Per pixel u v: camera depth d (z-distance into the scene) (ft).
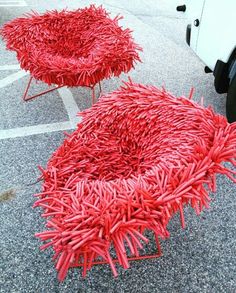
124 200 3.59
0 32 8.73
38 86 10.52
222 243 5.88
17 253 5.59
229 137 4.14
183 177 3.73
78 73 7.38
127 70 7.76
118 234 3.36
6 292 5.05
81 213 3.50
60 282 5.18
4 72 11.41
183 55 13.47
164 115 4.91
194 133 4.41
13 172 7.24
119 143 5.17
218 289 5.16
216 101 10.18
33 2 19.12
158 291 5.10
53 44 8.91
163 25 16.85
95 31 8.75
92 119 5.26
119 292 5.07
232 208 6.61
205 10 8.87
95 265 5.38
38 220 6.17
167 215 3.52
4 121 8.86
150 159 4.64
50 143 8.15
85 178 4.31
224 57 8.57
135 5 19.86
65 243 3.29
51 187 4.17
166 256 5.59
